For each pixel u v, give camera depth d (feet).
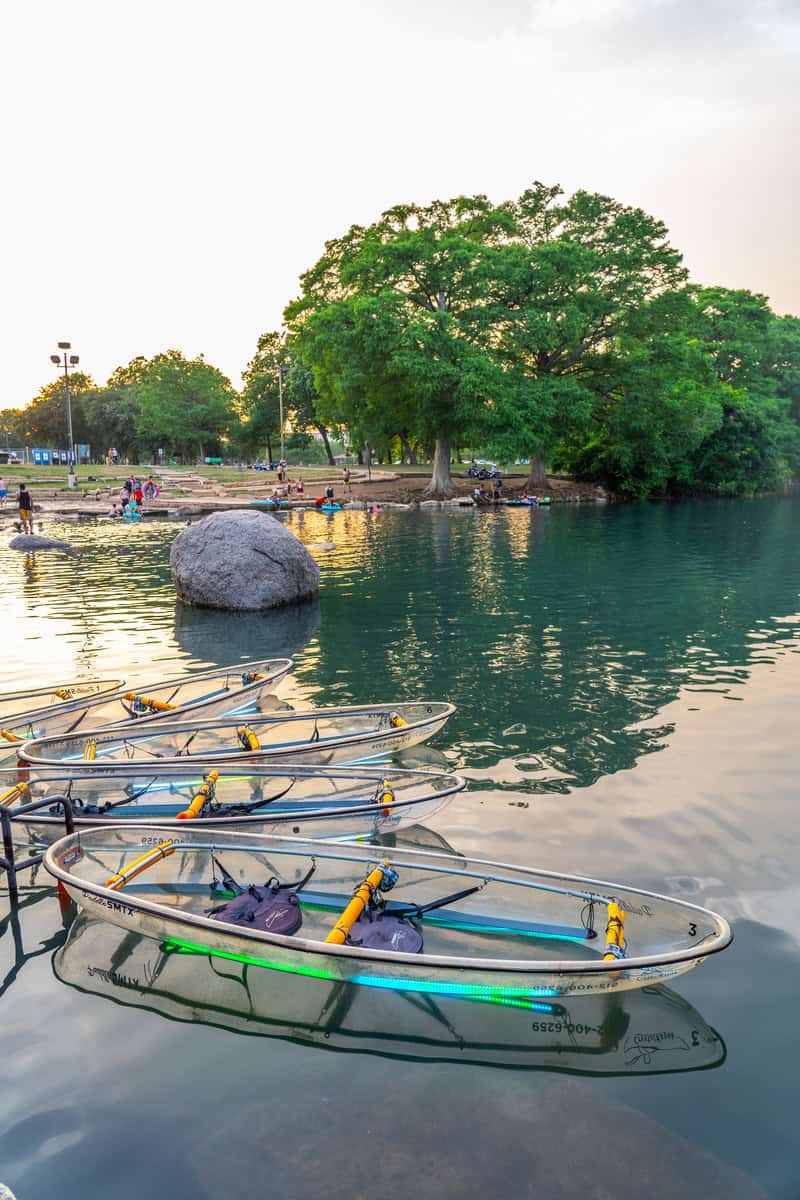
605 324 158.92
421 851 18.15
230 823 19.06
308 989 14.12
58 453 250.37
